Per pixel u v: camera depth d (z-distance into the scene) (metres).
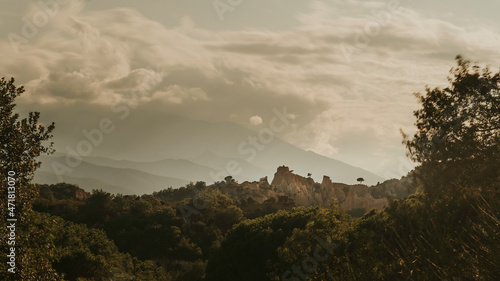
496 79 26.12
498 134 22.97
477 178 15.55
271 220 47.41
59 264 53.16
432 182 19.62
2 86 17.50
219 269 44.84
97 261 55.56
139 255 98.88
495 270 5.75
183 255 97.94
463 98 26.33
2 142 17.23
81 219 114.06
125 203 122.56
